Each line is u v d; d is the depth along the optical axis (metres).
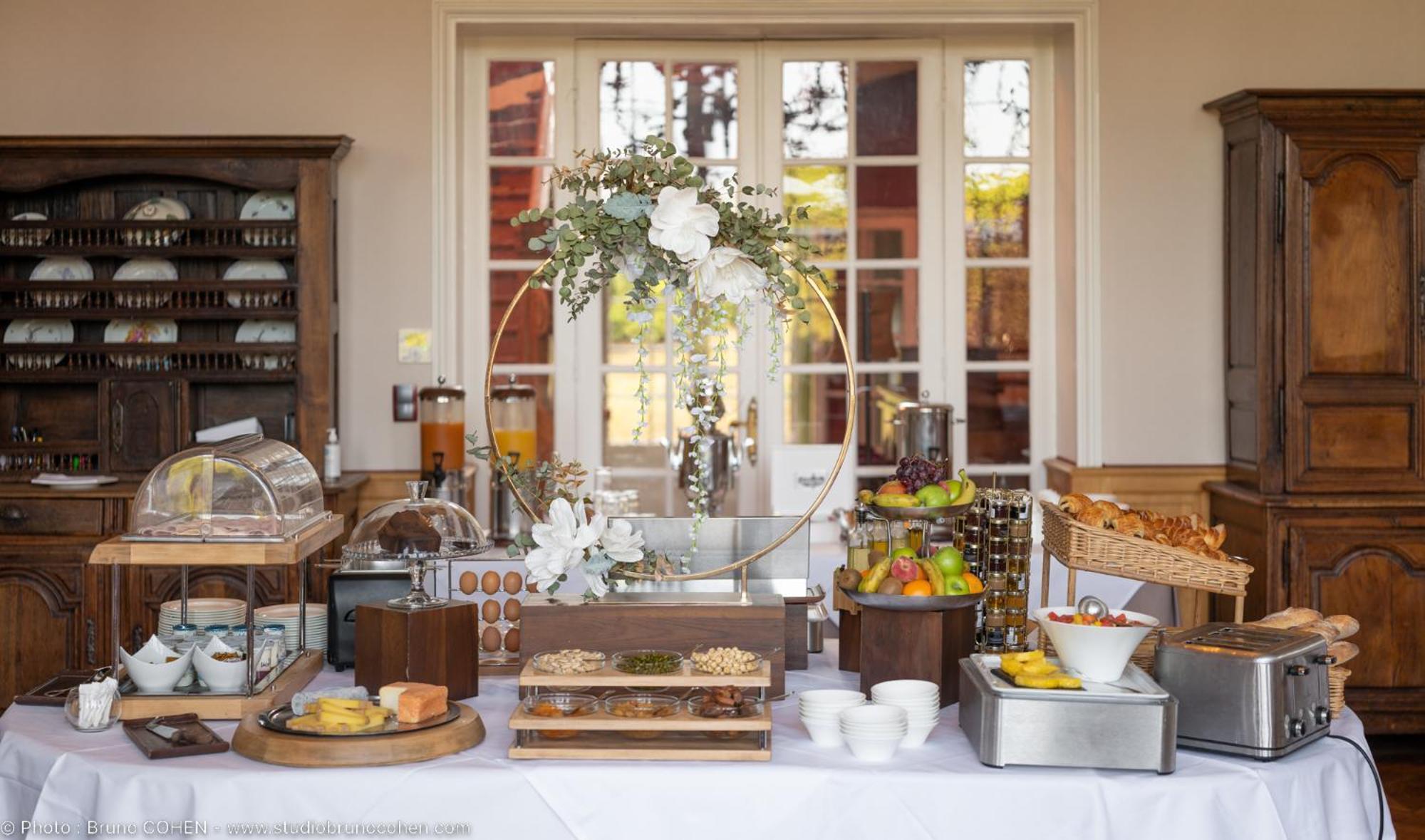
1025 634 2.76
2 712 4.71
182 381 4.97
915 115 5.64
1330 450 4.89
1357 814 2.34
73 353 5.00
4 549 4.71
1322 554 4.82
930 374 5.68
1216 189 5.30
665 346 5.66
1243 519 5.02
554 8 5.23
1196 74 5.29
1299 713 2.31
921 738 2.33
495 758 2.24
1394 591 4.83
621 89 5.59
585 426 5.65
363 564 3.00
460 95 5.49
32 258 5.10
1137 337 5.33
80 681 2.75
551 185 5.60
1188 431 5.34
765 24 5.29
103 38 5.16
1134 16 5.28
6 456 5.00
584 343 5.63
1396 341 4.89
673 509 5.66
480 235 5.59
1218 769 2.21
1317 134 4.84
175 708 2.50
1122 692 2.22
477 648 2.66
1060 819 2.14
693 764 2.20
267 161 4.94
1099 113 5.29
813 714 2.32
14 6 5.16
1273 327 4.88
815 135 5.63
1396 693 4.84
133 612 4.73
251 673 2.54
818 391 5.67
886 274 5.68
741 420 5.66
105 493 4.73
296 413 4.98
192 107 5.18
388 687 2.38
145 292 4.98
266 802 2.15
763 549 2.81
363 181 5.21
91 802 2.23
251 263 5.06
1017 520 2.73
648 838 2.17
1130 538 2.81
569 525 2.57
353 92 5.20
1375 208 4.86
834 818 2.16
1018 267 5.68
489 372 2.69
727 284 2.53
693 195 2.47
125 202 5.14
